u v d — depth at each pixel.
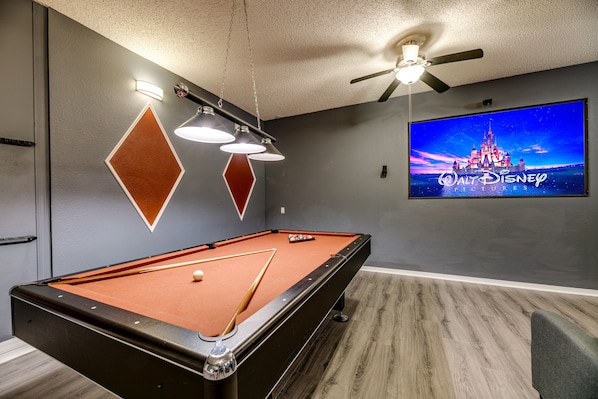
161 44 2.43
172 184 2.97
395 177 3.73
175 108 2.99
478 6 1.94
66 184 2.07
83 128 2.18
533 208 2.99
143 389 0.74
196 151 3.32
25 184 1.87
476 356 1.71
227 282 1.32
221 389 0.59
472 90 3.26
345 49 2.51
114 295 1.14
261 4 1.92
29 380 1.54
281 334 0.87
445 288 3.04
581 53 2.59
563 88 2.86
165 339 0.70
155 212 2.78
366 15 2.05
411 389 1.43
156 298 1.11
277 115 4.47
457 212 3.37
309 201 4.39
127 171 2.51
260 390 0.75
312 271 1.38
